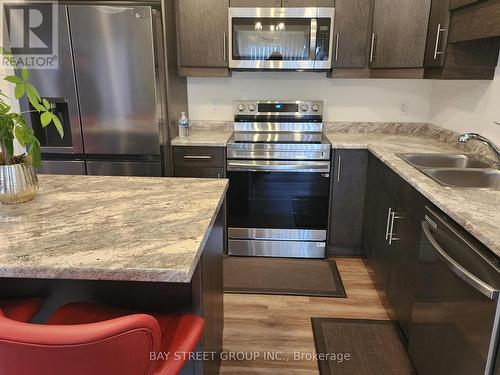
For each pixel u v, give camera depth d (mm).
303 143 2844
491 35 1862
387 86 3279
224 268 2879
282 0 2799
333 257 3062
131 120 2738
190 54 2959
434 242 1543
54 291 1341
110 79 2660
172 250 1078
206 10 2857
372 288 2607
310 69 2953
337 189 2908
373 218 2678
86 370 819
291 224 2994
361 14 2801
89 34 2584
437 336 1521
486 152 2314
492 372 1174
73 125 2766
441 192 1640
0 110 1322
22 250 1074
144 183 1742
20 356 788
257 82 3342
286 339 2107
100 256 1041
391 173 2248
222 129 3418
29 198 1479
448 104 2895
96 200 1504
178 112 3119
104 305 1311
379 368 1905
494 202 1514
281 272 2822
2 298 1347
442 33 2377
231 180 2924
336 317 2295
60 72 2660
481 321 1196
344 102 3342
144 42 2578
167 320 1234
